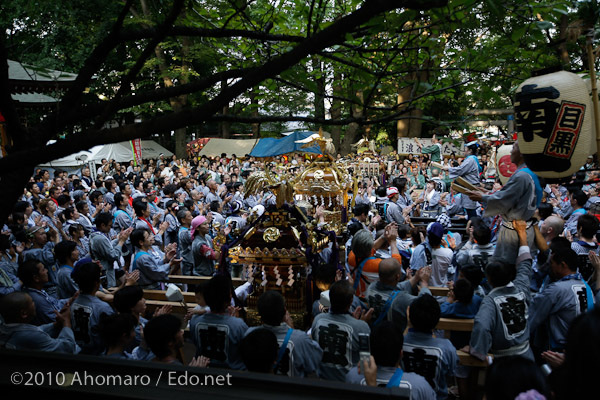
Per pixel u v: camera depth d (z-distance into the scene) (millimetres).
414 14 2361
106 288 6293
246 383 1900
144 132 1976
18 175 2148
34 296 4504
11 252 6395
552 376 1765
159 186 15180
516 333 3709
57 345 3607
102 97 18078
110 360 2062
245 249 5199
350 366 3607
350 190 9922
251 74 2045
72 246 5309
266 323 3564
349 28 1998
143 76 21484
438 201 11516
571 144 3307
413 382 2863
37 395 1928
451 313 4266
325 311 4305
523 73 3605
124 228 8680
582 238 5305
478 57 3109
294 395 1837
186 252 7512
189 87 2414
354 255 5145
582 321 1530
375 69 3307
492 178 12156
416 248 5801
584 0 2977
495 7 2215
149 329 3166
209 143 31672
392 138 31891
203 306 4188
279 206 5188
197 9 3326
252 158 25453
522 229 4145
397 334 2965
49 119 2195
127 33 2264
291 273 5070
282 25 3357
